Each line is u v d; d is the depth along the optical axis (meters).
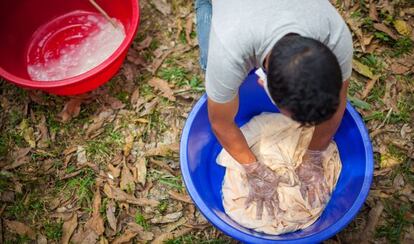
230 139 1.28
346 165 1.58
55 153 1.72
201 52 1.61
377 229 1.54
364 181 1.35
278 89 0.88
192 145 1.50
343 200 1.45
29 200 1.65
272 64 0.88
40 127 1.77
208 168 1.67
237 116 1.78
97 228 1.59
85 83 1.61
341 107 1.22
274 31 0.96
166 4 1.95
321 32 0.98
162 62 1.85
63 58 1.88
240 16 1.00
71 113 1.78
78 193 1.65
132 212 1.62
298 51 0.86
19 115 1.79
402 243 1.52
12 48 1.81
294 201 1.50
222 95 1.08
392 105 1.72
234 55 1.00
